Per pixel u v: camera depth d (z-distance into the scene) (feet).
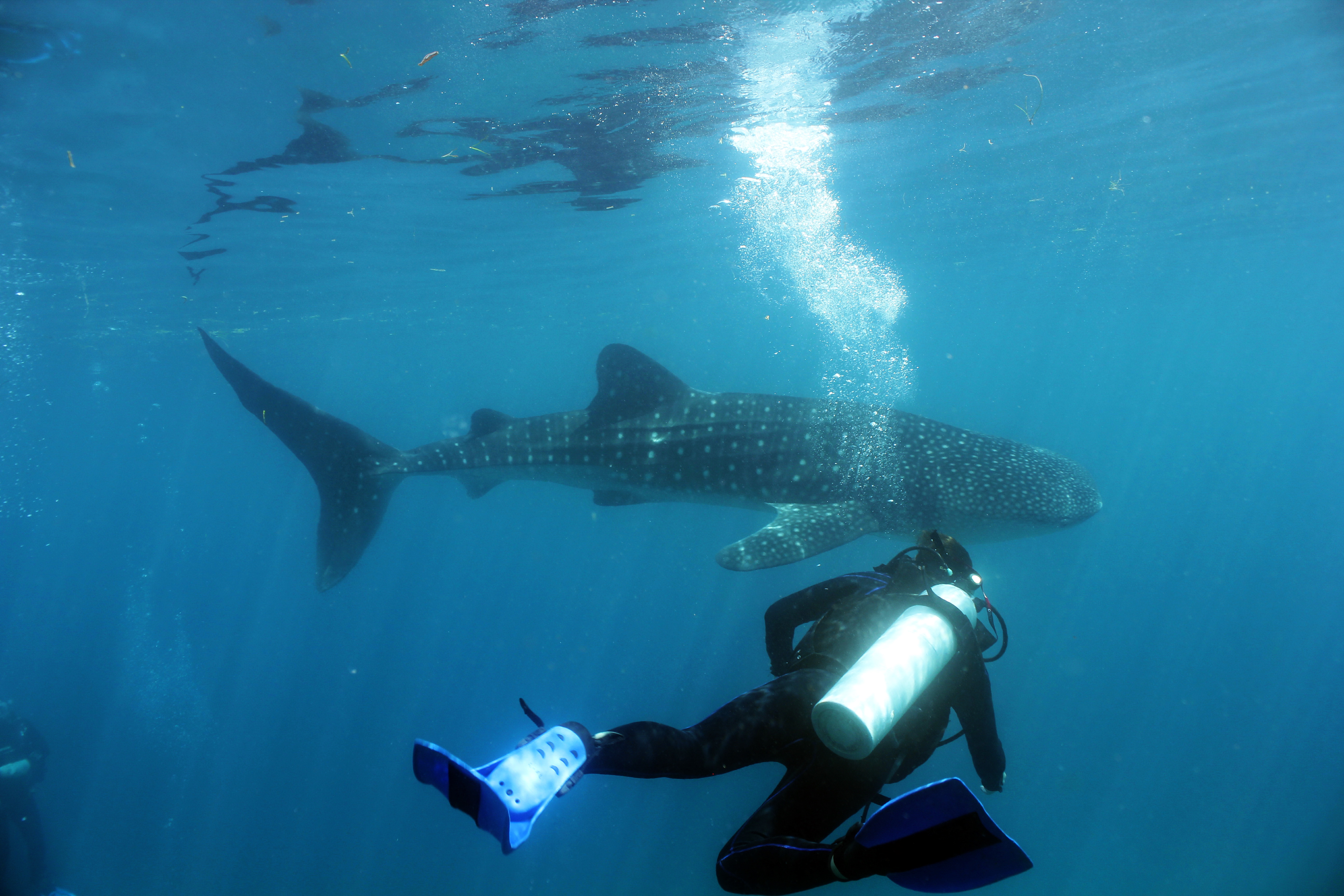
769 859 6.91
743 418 28.40
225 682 198.49
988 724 8.98
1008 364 320.09
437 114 39.47
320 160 43.80
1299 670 111.04
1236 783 73.15
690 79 38.78
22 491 358.23
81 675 200.54
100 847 85.71
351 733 123.75
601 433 30.48
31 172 40.75
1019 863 5.89
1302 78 44.24
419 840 81.25
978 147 53.62
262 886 76.95
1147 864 63.10
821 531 24.02
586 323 124.16
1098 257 100.01
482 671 172.65
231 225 53.83
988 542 26.66
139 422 214.48
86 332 87.35
